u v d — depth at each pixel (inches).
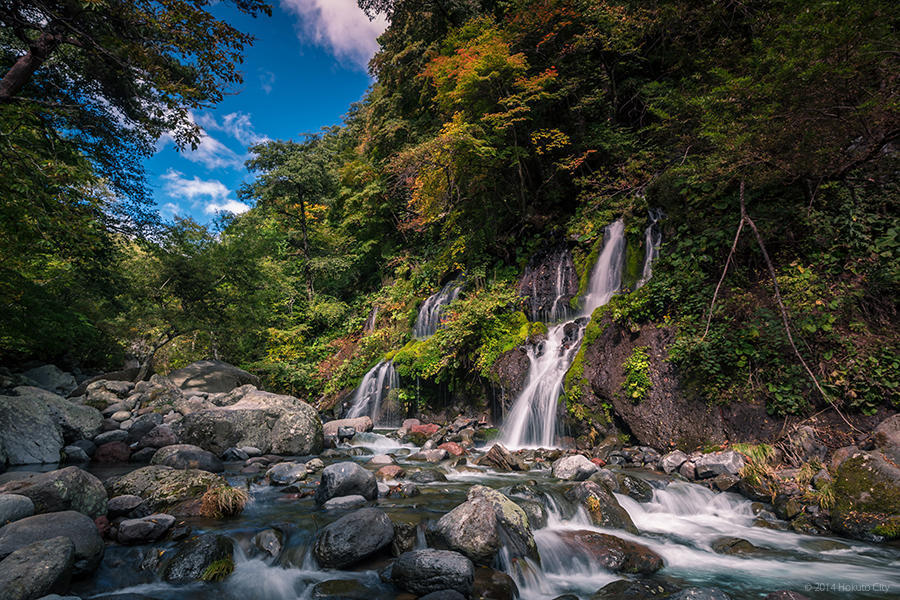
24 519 143.5
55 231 290.5
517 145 569.0
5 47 361.7
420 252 800.9
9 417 271.7
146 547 161.2
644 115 586.9
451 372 500.4
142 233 484.7
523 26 563.5
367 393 593.9
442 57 572.4
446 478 270.4
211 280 534.9
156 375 448.1
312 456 350.6
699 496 230.8
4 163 253.4
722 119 266.1
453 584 134.0
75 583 138.6
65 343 568.1
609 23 531.5
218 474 262.2
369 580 146.3
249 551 164.9
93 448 309.7
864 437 230.5
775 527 200.4
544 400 390.0
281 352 775.1
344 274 936.9
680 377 304.7
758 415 266.4
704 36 520.4
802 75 207.0
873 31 189.9
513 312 507.2
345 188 925.8
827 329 262.7
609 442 324.2
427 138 741.3
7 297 411.2
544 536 179.8
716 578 154.6
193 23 244.7
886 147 285.6
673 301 343.0
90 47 265.3
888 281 269.4
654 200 433.7
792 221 315.0
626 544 174.9
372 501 216.7
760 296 300.4
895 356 242.5
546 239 573.6
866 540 179.5
